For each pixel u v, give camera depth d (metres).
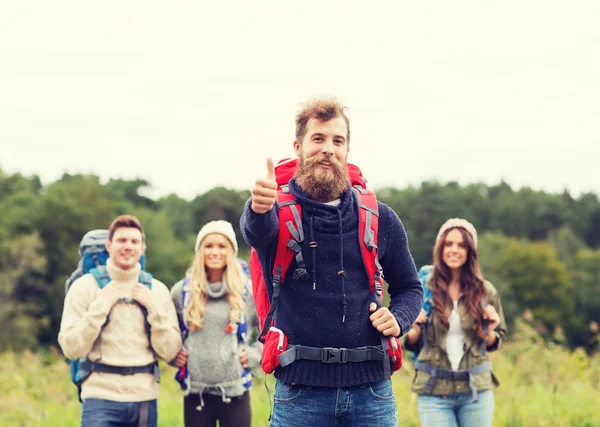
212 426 5.56
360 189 3.22
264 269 3.07
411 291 3.28
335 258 3.01
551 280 64.50
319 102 3.11
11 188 65.31
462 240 5.30
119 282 5.20
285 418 3.02
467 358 5.22
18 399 8.62
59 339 5.04
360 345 3.01
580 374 8.99
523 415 7.32
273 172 2.86
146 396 5.12
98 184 63.50
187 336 5.50
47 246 54.09
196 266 5.54
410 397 7.55
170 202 89.00
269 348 3.01
